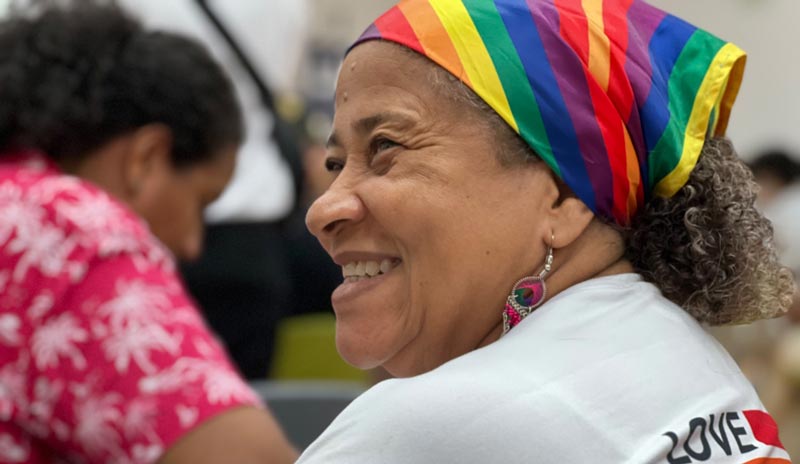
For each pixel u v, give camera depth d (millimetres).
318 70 8844
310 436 3512
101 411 2514
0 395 2520
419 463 1594
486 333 1848
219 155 2994
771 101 9109
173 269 2768
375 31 1866
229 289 4332
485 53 1791
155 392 2523
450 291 1810
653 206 1875
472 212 1794
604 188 1806
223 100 2967
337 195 1858
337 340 1913
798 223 6172
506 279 1812
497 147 1792
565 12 1820
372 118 1843
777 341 5027
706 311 1906
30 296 2545
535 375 1655
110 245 2594
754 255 1879
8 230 2582
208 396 2541
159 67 2873
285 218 4555
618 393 1666
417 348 1879
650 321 1788
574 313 1760
